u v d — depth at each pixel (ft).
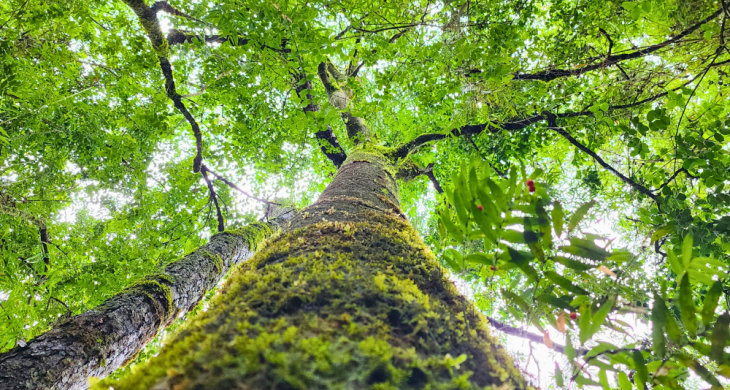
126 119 17.67
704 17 10.61
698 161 10.18
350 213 7.23
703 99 15.51
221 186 24.57
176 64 16.39
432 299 4.25
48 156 15.76
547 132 21.07
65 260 17.30
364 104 14.28
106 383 2.56
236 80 17.35
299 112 11.18
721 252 9.32
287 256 4.87
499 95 15.10
